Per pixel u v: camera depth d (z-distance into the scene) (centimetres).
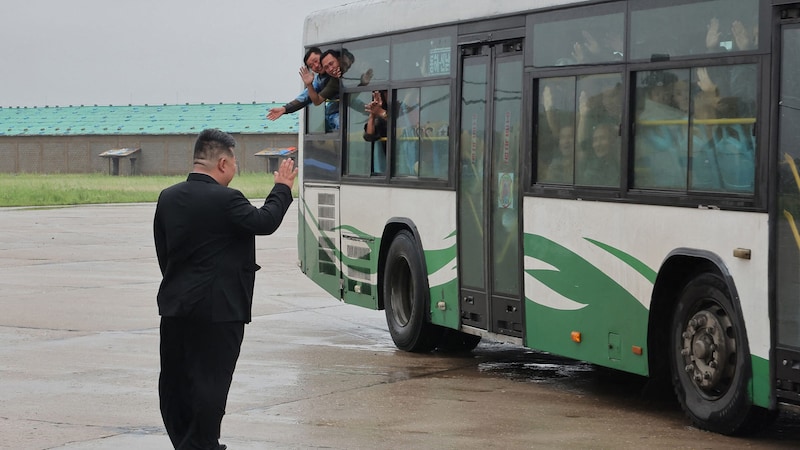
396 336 1298
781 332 790
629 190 939
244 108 11438
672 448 820
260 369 1157
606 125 969
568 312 1013
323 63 1427
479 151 1145
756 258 809
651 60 920
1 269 2153
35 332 1388
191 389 700
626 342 946
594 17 984
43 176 10450
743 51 827
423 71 1250
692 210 871
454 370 1165
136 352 1247
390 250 1311
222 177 720
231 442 834
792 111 783
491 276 1127
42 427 884
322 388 1053
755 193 811
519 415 936
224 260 700
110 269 2169
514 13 1091
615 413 948
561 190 1020
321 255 1493
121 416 925
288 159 725
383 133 1338
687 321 894
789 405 787
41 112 12475
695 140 873
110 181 8750
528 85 1068
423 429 880
